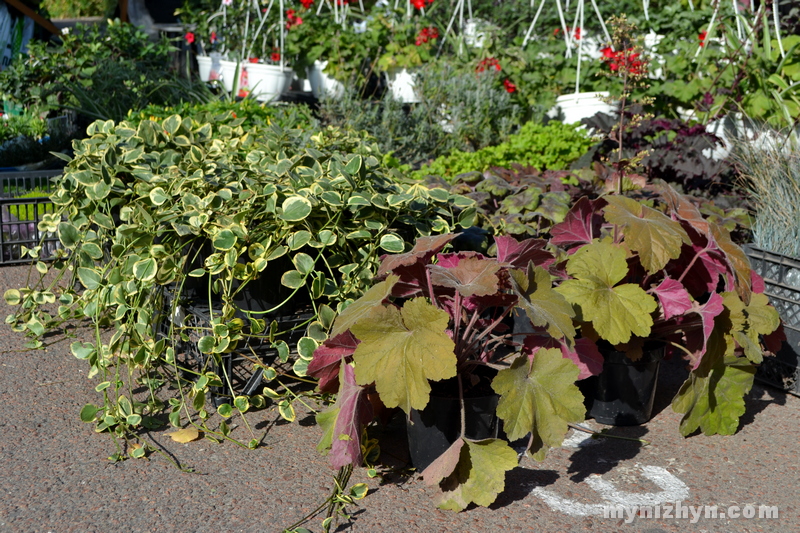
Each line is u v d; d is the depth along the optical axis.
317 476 2.48
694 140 5.05
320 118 7.31
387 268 2.47
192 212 2.88
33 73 8.50
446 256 2.72
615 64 3.92
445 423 2.44
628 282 3.11
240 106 6.20
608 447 2.76
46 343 3.66
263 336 2.81
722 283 3.59
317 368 2.52
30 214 5.15
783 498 2.39
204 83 8.59
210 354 2.81
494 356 3.49
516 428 2.23
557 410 2.26
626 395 2.91
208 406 3.00
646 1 7.60
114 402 2.99
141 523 2.17
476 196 4.08
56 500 2.28
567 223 3.13
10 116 8.15
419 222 3.17
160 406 2.93
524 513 2.29
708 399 2.77
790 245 3.41
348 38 7.95
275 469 2.52
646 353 2.88
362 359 2.22
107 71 8.30
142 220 3.01
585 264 2.67
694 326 2.85
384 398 2.18
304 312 3.18
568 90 7.74
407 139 6.61
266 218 2.96
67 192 3.52
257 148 3.81
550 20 9.66
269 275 3.01
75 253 3.63
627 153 5.14
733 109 6.31
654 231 2.71
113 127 3.80
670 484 2.48
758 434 2.86
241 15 8.57
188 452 2.62
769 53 6.18
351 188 2.97
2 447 2.60
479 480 2.25
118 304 3.25
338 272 3.25
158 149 3.64
